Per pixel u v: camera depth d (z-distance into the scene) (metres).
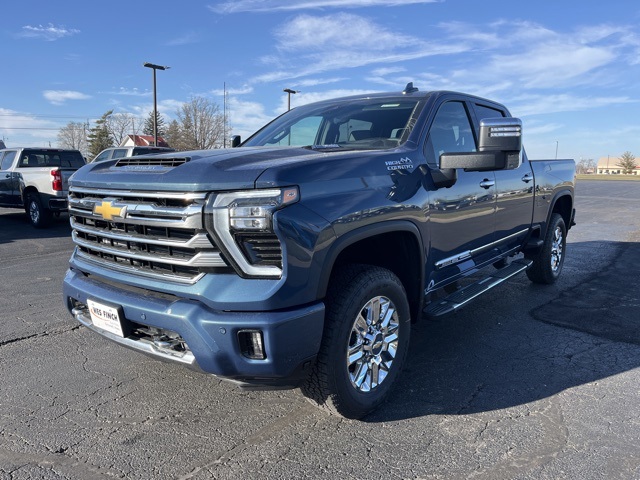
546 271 6.00
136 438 2.81
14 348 4.12
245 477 2.46
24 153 12.36
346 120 3.90
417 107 3.79
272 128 4.36
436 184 3.47
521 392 3.35
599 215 15.38
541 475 2.46
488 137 3.15
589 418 3.01
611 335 4.43
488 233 4.32
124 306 2.71
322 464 2.56
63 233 10.80
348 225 2.68
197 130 58.81
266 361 2.43
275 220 2.37
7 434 2.84
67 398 3.28
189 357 2.54
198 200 2.47
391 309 3.14
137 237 2.73
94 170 3.14
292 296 2.44
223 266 2.47
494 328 4.64
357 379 2.95
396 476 2.46
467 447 2.71
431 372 3.67
